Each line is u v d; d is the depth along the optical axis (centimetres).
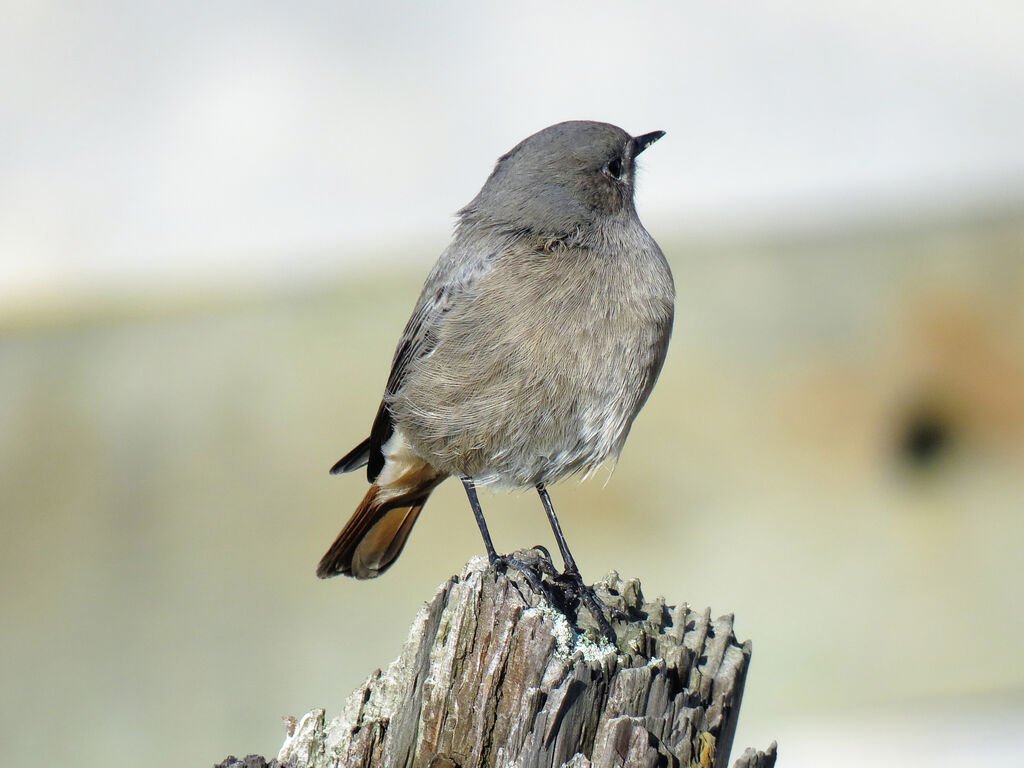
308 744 588
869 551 1130
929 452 1126
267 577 1148
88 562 1145
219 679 1144
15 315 1151
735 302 1139
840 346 1130
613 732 530
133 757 1138
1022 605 1116
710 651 640
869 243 1138
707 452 1134
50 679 1138
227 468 1154
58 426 1148
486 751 569
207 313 1162
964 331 1122
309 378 1156
